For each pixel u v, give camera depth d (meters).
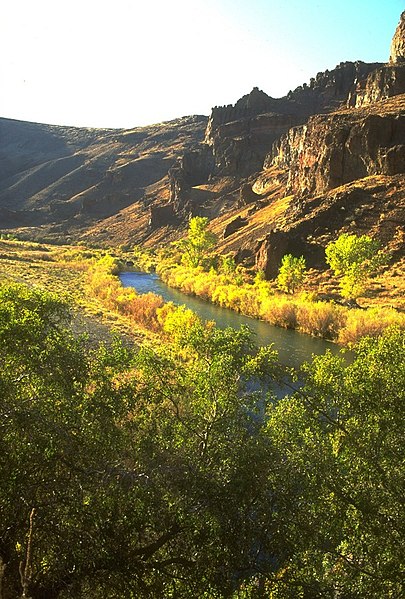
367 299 55.62
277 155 157.38
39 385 8.86
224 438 8.97
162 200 182.50
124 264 104.88
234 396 9.62
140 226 165.62
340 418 10.41
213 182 171.88
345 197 80.62
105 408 8.98
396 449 9.55
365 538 9.18
